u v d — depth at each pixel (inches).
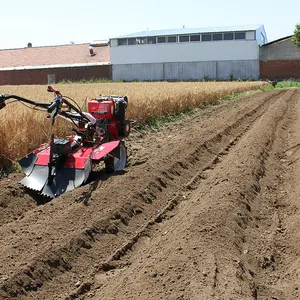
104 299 209.2
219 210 309.1
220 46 2871.6
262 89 1959.9
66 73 3095.5
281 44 2824.8
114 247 275.7
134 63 3002.0
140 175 396.8
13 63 3260.3
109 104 428.8
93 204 322.0
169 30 3095.5
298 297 220.4
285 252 277.3
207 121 839.1
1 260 236.4
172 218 322.3
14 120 482.6
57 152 351.9
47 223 287.1
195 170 467.2
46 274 233.1
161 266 232.8
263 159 501.7
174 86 1433.3
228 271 228.2
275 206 359.3
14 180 385.1
